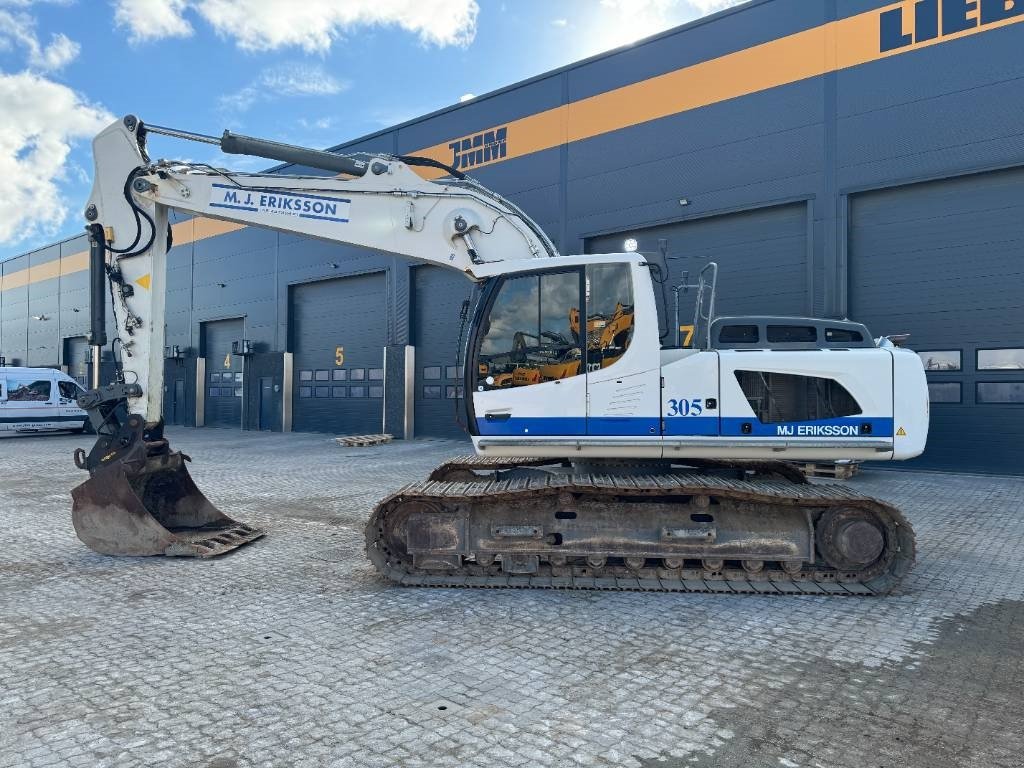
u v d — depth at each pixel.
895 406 5.46
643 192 15.56
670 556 5.42
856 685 3.70
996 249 11.78
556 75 16.95
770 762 2.92
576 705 3.46
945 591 5.38
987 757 2.97
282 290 24.05
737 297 14.48
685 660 4.04
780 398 5.49
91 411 6.78
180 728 3.23
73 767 2.89
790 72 13.64
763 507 5.42
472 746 3.06
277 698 3.55
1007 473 11.64
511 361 5.73
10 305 38.91
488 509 5.59
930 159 12.18
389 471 13.05
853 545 5.28
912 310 12.53
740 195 14.23
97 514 6.54
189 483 7.33
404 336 20.23
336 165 6.55
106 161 6.75
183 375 28.45
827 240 13.20
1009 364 11.65
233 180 6.66
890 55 12.55
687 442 5.49
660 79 15.32
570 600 5.18
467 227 6.27
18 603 5.15
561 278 5.71
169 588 5.52
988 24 11.66
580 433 5.58
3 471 13.24
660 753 3.00
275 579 5.77
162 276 6.89
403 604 5.11
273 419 24.47
